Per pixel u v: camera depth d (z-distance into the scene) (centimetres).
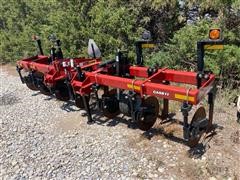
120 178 457
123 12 923
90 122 636
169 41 962
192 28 800
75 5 1014
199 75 491
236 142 518
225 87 723
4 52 1396
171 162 482
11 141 604
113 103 615
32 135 620
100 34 941
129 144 543
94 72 595
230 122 585
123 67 607
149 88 490
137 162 491
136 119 537
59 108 738
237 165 461
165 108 604
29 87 847
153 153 510
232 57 705
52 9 1163
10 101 830
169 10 943
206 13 869
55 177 477
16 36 1420
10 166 520
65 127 637
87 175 472
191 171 456
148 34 572
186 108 445
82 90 590
